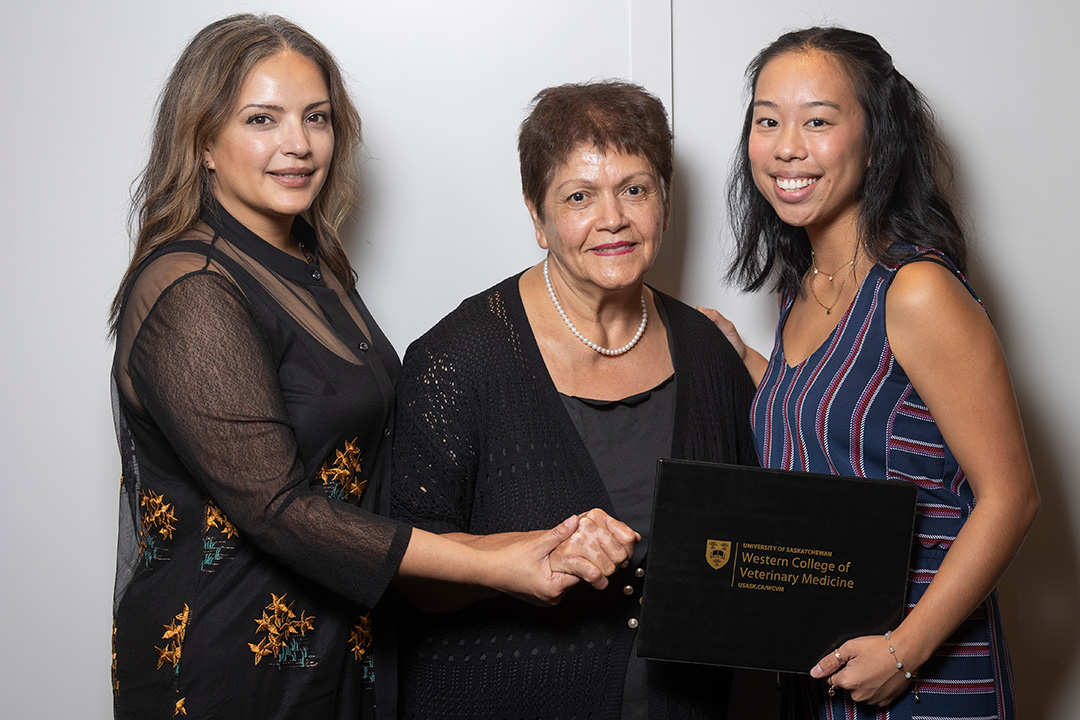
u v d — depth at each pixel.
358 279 1.80
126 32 1.72
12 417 1.77
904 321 1.25
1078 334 1.97
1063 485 2.00
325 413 1.28
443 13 1.77
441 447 1.38
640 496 1.40
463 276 1.83
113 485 1.80
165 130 1.31
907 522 1.24
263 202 1.31
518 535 1.28
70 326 1.77
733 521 1.24
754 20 1.84
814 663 1.26
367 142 1.78
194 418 1.15
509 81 1.79
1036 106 1.91
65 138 1.73
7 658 1.81
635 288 1.43
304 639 1.29
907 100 1.37
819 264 1.45
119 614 1.29
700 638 1.25
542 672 1.39
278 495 1.16
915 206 1.35
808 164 1.33
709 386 1.49
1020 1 1.89
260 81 1.28
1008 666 1.38
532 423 1.39
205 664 1.22
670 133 1.37
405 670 1.46
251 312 1.23
